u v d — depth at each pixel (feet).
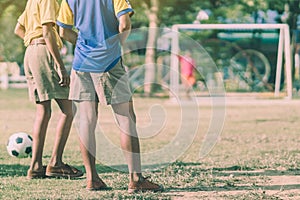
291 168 54.90
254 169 54.65
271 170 54.08
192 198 42.01
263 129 88.79
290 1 171.22
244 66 177.88
